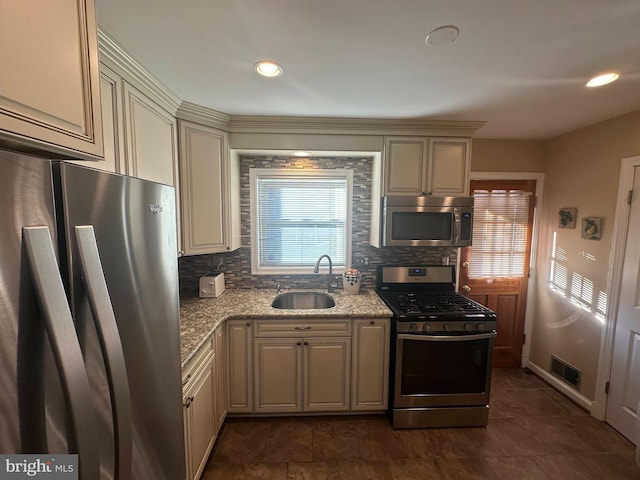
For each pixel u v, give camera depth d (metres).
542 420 2.22
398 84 1.63
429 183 2.33
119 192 0.76
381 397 2.17
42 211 0.55
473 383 2.12
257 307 2.18
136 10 1.04
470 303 2.31
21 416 0.51
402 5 1.01
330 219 2.72
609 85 1.63
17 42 0.60
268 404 2.14
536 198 2.85
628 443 1.99
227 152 2.23
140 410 0.85
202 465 1.63
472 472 1.77
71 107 0.75
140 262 0.85
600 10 1.03
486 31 1.16
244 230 2.63
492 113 2.08
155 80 1.57
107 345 0.64
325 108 2.00
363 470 1.77
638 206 1.98
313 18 1.09
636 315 1.99
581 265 2.41
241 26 1.14
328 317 2.08
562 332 2.58
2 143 0.65
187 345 1.51
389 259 2.73
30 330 0.52
